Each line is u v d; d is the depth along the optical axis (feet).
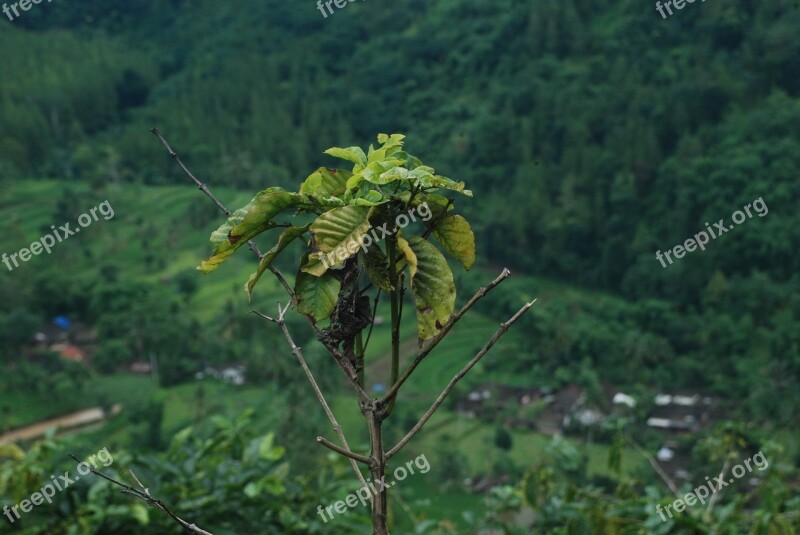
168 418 123.54
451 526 14.99
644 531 13.21
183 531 12.55
